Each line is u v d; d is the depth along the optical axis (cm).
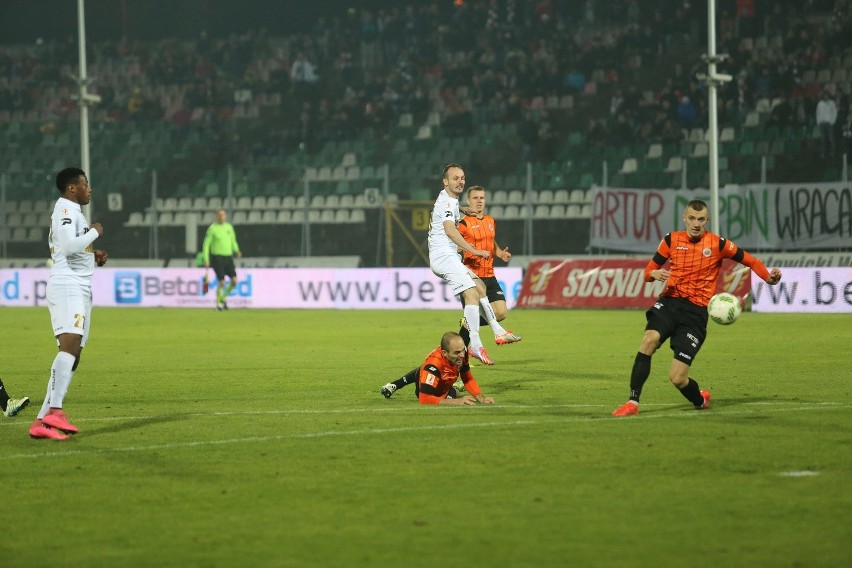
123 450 1454
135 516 1086
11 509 1123
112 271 5612
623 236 5175
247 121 7575
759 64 6291
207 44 8012
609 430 1533
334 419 1694
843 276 4131
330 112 7262
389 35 7538
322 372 2427
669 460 1307
